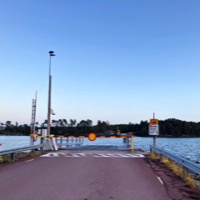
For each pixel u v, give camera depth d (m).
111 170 14.64
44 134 28.80
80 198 8.91
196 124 141.00
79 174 13.29
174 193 9.83
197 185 11.21
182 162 13.11
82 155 22.27
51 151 26.16
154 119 24.05
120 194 9.51
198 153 41.97
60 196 9.12
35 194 9.34
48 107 29.38
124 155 22.50
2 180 11.69
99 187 10.53
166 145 65.75
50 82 29.64
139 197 9.16
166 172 14.33
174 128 137.62
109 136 29.81
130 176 12.95
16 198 8.81
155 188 10.53
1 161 17.84
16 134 121.38
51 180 11.75
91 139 30.33
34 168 15.12
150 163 17.77
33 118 28.62
